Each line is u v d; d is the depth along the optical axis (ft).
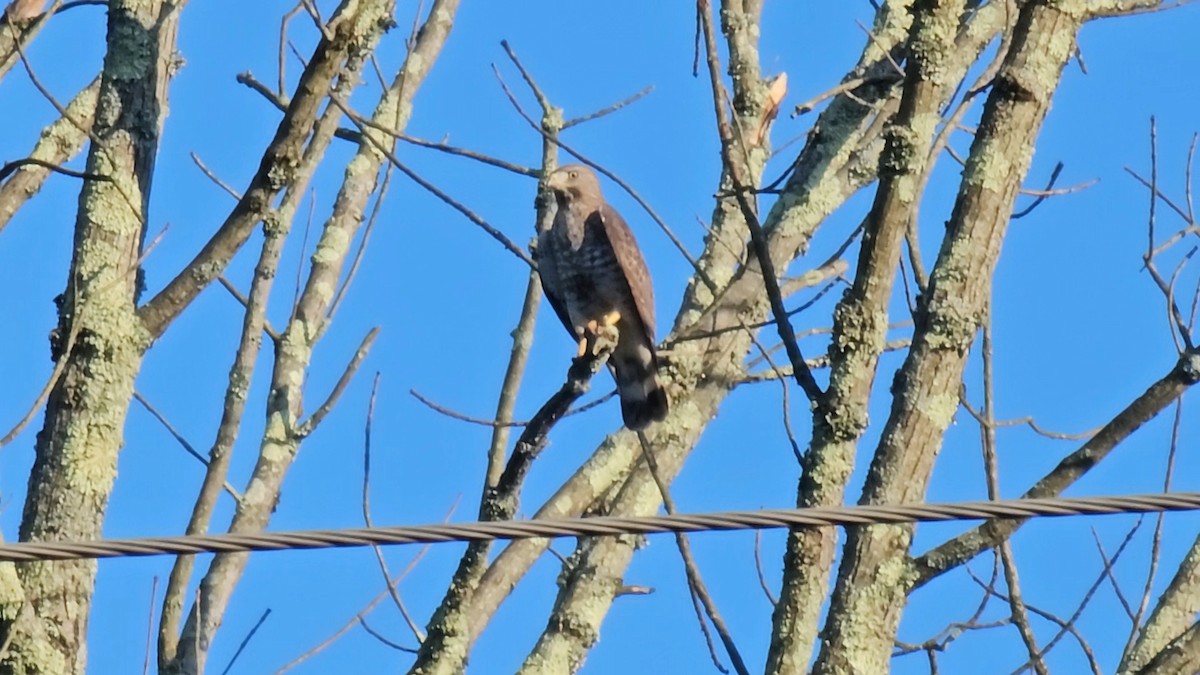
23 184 41.96
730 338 43.62
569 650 39.11
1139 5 35.42
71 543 25.79
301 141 35.04
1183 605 35.04
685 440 43.11
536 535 25.62
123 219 35.94
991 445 35.58
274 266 44.52
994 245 33.27
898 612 31.89
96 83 44.14
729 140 34.50
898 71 40.60
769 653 32.45
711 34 34.99
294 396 44.73
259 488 42.55
